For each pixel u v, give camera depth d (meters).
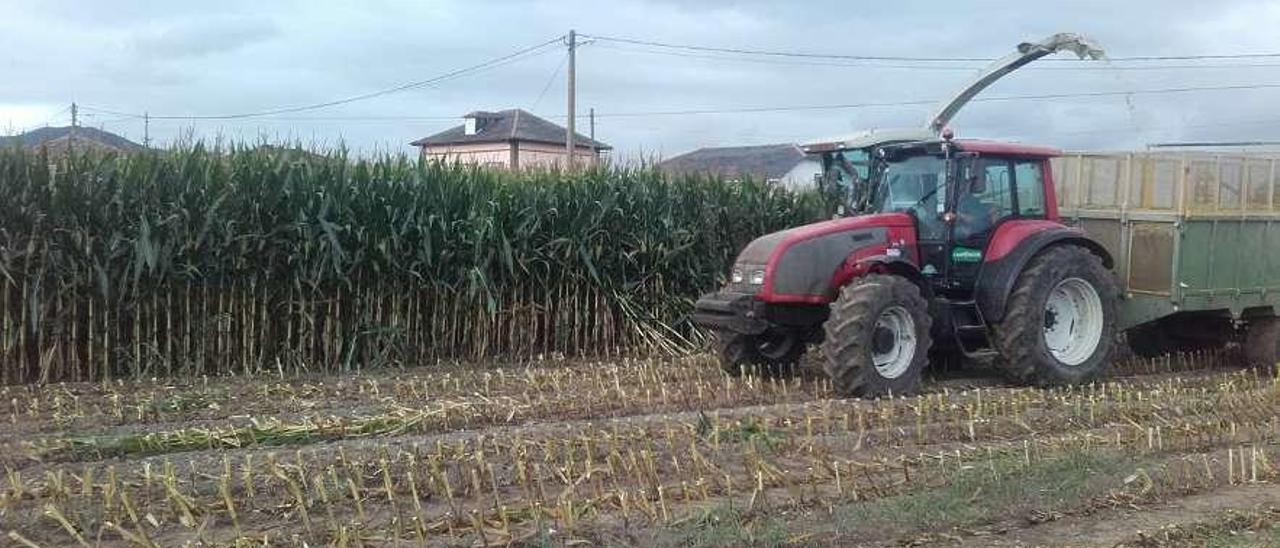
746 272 9.77
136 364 10.62
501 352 12.49
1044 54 15.38
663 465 6.86
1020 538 5.62
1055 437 7.77
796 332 10.11
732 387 9.76
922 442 7.64
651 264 13.15
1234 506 6.23
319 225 11.23
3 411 8.74
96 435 7.67
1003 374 10.52
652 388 9.79
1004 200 10.30
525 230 12.30
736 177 13.98
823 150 11.28
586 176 12.84
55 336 10.44
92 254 10.42
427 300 12.09
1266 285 11.25
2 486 6.32
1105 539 5.61
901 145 10.32
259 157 11.18
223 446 7.41
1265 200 11.23
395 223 11.63
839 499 6.15
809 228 9.84
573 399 9.17
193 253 10.84
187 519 5.52
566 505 5.61
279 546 5.29
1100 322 10.34
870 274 9.52
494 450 7.21
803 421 8.23
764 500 6.10
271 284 11.26
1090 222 11.17
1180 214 10.33
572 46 33.75
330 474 6.30
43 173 10.31
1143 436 7.74
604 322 12.96
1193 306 10.59
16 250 10.25
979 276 10.01
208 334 11.05
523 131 46.47
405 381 10.38
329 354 11.47
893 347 9.48
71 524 5.47
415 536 5.43
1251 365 11.62
